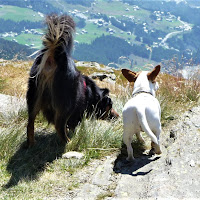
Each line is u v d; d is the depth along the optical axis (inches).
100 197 130.5
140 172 149.6
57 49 168.1
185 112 229.9
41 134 205.6
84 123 193.2
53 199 130.8
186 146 163.3
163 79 314.8
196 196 120.6
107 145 186.4
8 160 167.3
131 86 289.4
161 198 120.3
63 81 171.9
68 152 175.2
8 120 226.2
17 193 135.9
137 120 154.3
